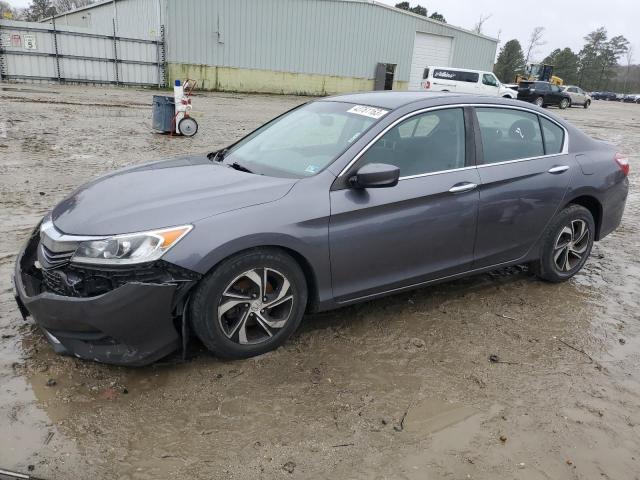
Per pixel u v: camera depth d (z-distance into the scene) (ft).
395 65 114.93
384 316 13.34
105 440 8.68
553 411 10.09
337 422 9.43
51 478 7.87
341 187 11.36
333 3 102.73
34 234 11.50
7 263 15.05
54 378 10.10
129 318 9.44
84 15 124.26
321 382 10.51
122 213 9.99
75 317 9.45
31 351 10.91
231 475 8.14
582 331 13.23
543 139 14.88
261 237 10.18
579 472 8.63
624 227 23.02
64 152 31.32
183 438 8.83
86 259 9.44
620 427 9.76
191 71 94.12
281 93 103.55
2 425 8.83
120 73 88.17
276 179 11.39
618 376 11.38
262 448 8.71
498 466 8.64
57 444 8.52
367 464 8.52
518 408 10.12
